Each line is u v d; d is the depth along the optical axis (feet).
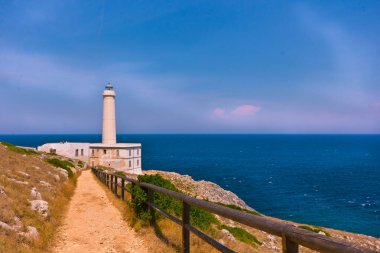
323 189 265.54
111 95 259.80
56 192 54.44
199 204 19.95
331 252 9.41
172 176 239.71
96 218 41.55
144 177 41.45
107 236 32.91
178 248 26.12
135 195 36.40
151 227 32.71
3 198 33.47
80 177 118.01
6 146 136.05
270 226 12.76
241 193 247.50
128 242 30.55
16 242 24.85
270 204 211.61
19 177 51.03
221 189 228.84
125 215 40.60
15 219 29.71
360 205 209.67
